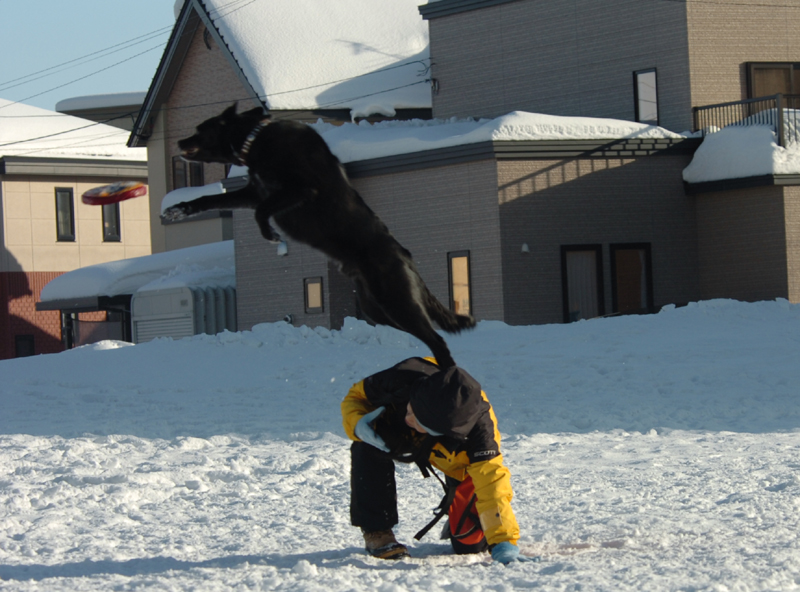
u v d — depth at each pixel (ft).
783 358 58.95
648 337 67.46
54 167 161.48
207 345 70.74
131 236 170.30
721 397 48.55
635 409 45.57
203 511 27.02
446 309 19.08
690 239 106.42
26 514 26.55
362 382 21.22
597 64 116.37
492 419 20.84
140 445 38.78
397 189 104.88
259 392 55.88
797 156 100.27
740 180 101.04
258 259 116.67
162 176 151.43
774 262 100.99
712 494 27.02
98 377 63.62
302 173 17.04
